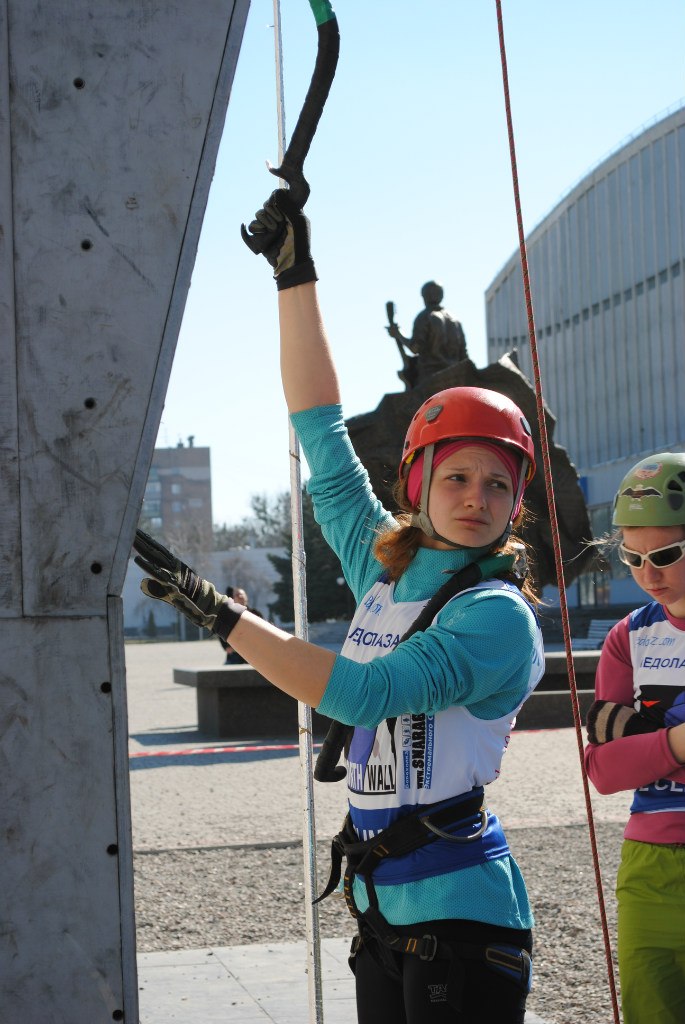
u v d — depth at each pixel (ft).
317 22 7.47
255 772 36.58
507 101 7.41
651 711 8.61
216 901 20.93
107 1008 6.10
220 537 416.05
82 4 6.33
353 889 6.97
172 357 6.37
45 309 6.28
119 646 6.26
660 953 8.45
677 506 8.41
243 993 14.96
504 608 6.72
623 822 27.30
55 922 6.10
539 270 245.86
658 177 201.16
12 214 6.26
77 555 6.25
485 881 6.63
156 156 6.37
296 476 10.74
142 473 6.33
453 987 6.43
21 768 6.13
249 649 6.37
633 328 210.18
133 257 6.35
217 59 6.42
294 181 7.79
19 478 6.23
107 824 6.17
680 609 8.67
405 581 7.31
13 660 6.17
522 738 43.52
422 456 7.18
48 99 6.31
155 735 49.67
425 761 6.69
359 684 6.31
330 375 8.18
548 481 7.38
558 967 16.20
